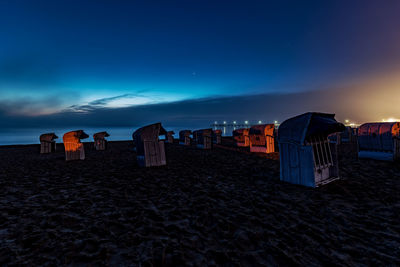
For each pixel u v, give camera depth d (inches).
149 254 120.3
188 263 111.4
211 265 109.5
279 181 279.1
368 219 160.9
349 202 196.7
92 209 193.6
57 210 191.6
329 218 163.9
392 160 377.4
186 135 1013.2
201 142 802.2
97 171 381.7
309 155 238.2
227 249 124.6
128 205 203.9
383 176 286.0
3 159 577.3
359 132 429.4
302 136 241.6
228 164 433.1
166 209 192.4
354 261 110.0
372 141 406.6
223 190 248.8
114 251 123.9
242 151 673.6
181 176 329.4
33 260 115.3
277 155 551.2
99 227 156.6
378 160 398.6
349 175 294.5
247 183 277.7
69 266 109.8
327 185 250.4
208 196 228.1
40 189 262.4
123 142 1343.5
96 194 240.4
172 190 253.9
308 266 106.7
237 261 112.4
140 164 431.5
